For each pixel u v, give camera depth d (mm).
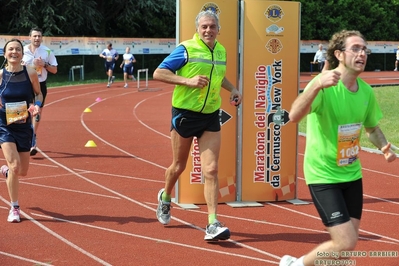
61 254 5574
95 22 36500
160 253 5625
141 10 39250
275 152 7684
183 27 7020
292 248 5840
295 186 7828
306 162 4305
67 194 7945
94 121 15578
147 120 15953
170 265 5297
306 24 44500
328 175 4195
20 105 6438
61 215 6930
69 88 27203
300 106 3973
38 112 6441
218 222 5836
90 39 31828
